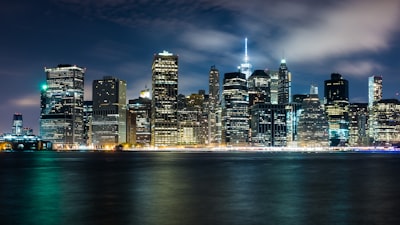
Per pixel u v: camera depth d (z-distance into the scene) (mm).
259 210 60531
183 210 60406
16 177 117875
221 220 53531
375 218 54656
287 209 61438
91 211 59438
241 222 52406
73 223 51688
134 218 54469
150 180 108250
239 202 68312
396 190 85625
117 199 71375
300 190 85812
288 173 137250
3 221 53031
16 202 68188
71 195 77062
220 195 77500
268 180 109375
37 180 108000
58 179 111062
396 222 52281
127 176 121812
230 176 123125
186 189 87125
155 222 52062
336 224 51250
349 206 64125
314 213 58188
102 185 95000
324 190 85938
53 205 64875
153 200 70125
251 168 168500
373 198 73250
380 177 119500
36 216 56094
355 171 148875
